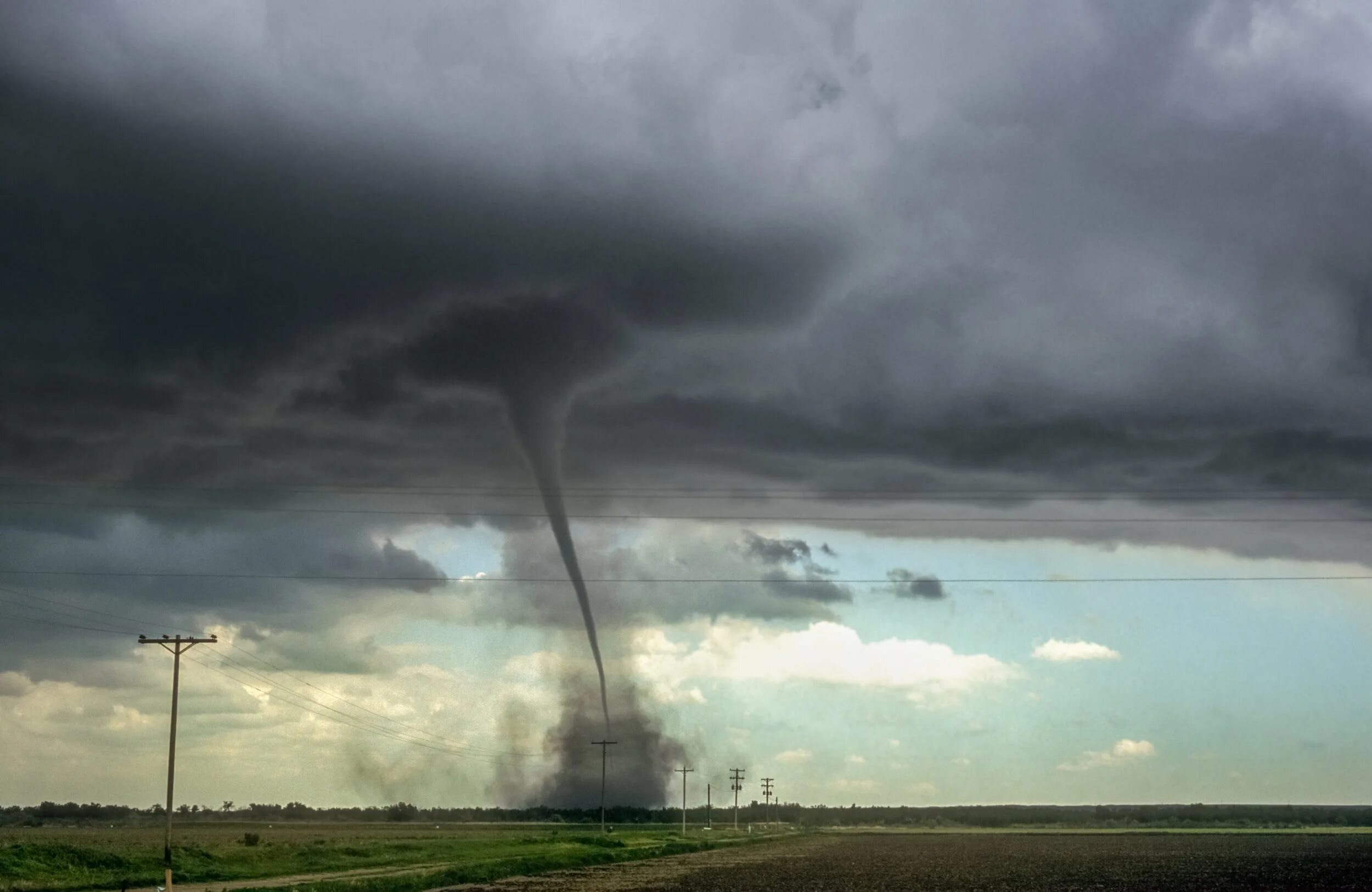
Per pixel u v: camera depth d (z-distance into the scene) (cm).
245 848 14750
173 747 8419
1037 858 17462
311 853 13962
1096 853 19550
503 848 17000
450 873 11325
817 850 19775
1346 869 14700
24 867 9681
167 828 8319
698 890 10238
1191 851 19912
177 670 8500
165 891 8506
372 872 11900
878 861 15950
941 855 18262
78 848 11212
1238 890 11156
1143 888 11419
